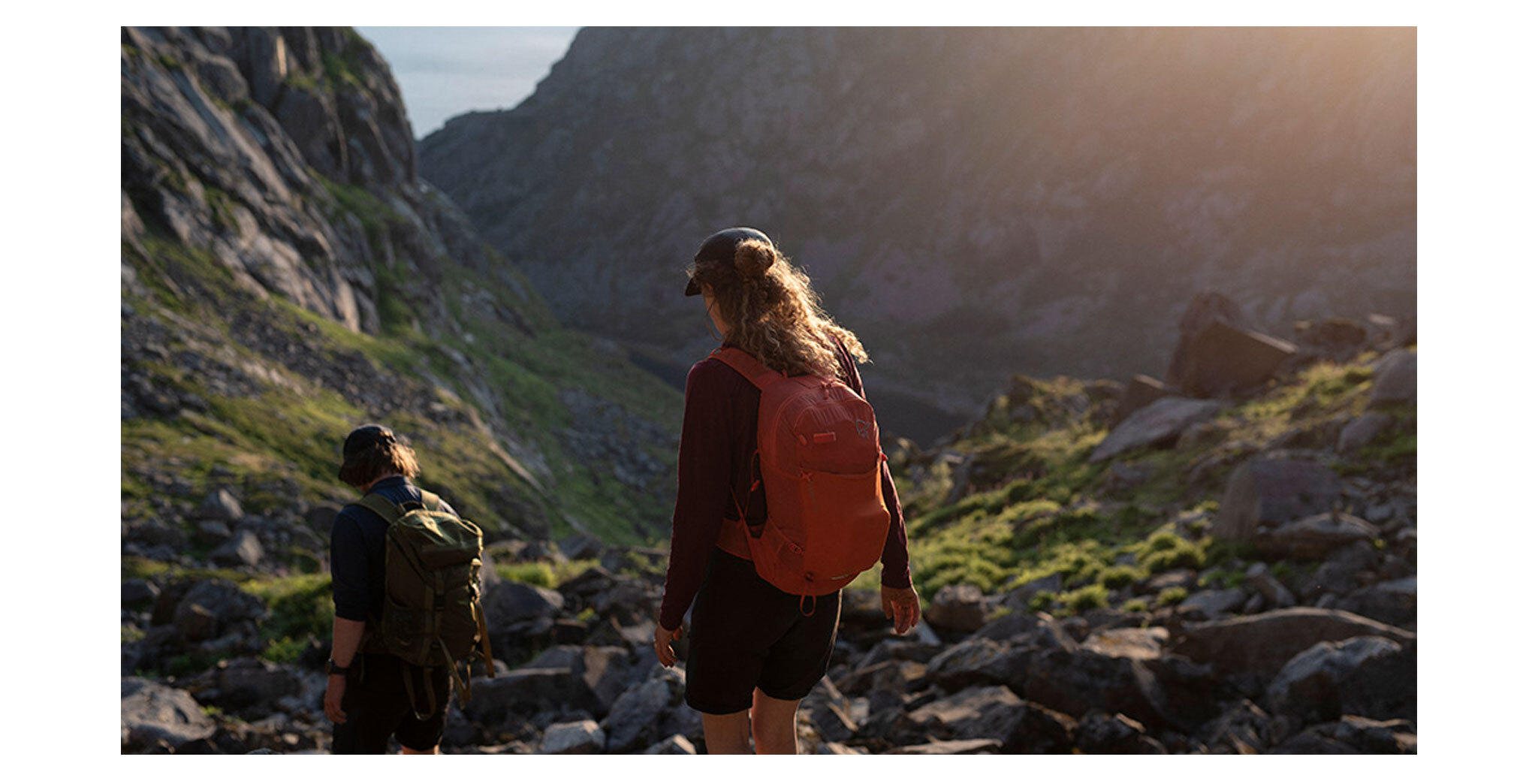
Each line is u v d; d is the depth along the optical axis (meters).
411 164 74.12
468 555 3.56
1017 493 16.92
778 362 2.44
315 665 8.85
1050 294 127.00
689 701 2.56
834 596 2.63
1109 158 131.62
